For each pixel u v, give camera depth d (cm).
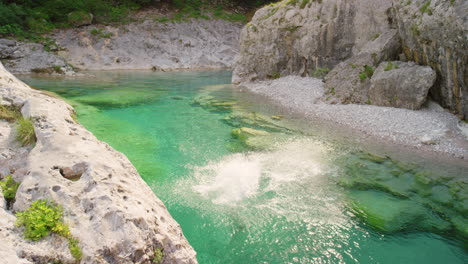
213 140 1096
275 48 2127
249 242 583
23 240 359
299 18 2000
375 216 668
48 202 412
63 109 802
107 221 398
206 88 2109
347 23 1828
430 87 1306
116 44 3166
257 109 1525
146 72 2877
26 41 2709
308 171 865
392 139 1084
